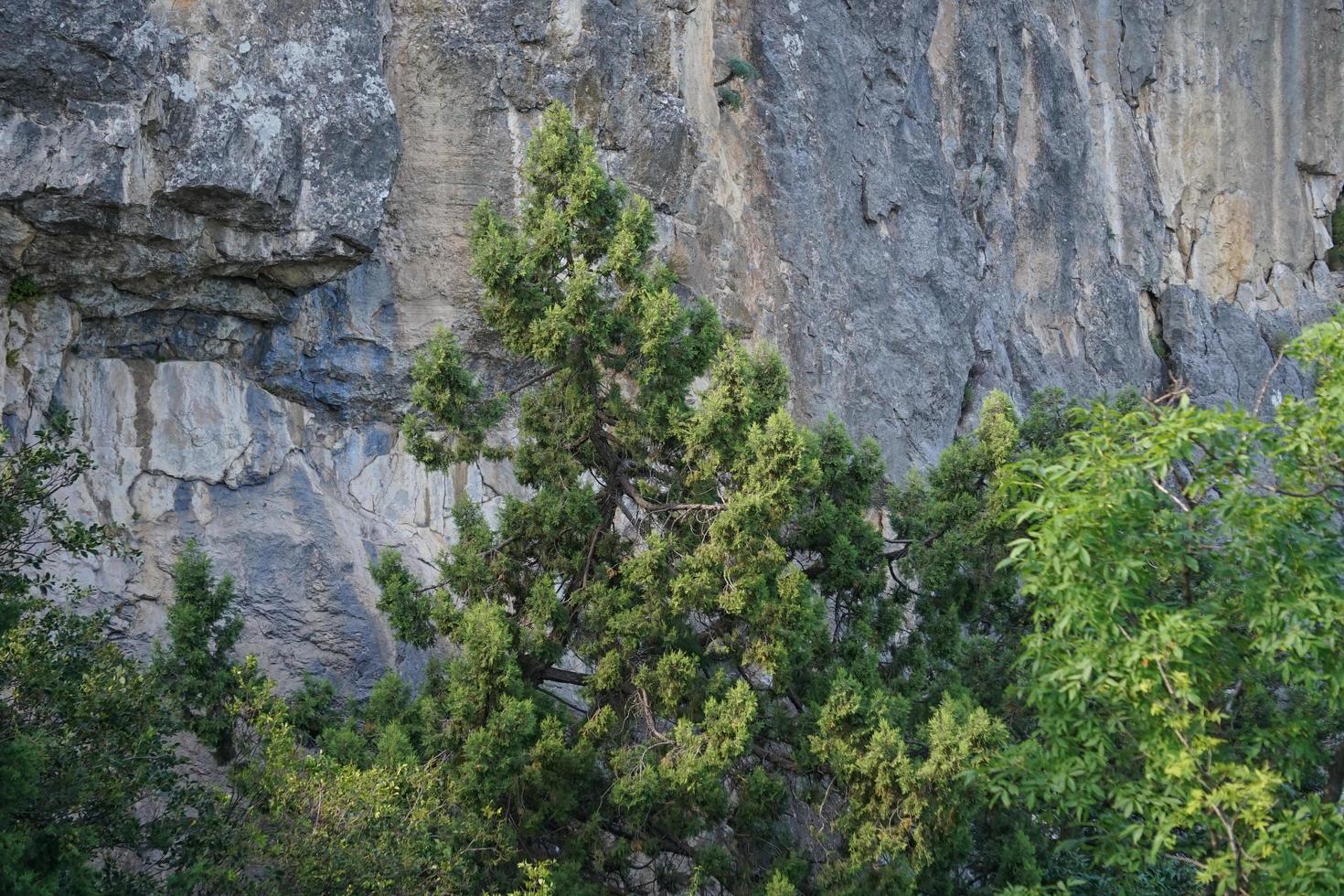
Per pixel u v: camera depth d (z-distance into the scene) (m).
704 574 17.00
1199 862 13.43
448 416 17.91
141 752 13.61
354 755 16.34
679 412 18.16
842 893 16.27
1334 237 55.62
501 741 15.83
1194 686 12.82
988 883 19.08
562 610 17.94
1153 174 51.09
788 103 32.19
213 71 20.64
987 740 15.80
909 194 36.66
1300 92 54.34
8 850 11.36
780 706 18.67
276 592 21.42
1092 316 45.09
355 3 22.55
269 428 22.42
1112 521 12.73
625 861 16.84
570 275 18.28
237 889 13.12
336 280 23.52
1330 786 13.76
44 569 19.42
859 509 21.03
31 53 18.52
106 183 19.11
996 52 42.91
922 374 34.84
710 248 28.66
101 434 20.80
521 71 25.41
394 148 22.66
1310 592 12.67
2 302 19.67
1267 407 50.44
